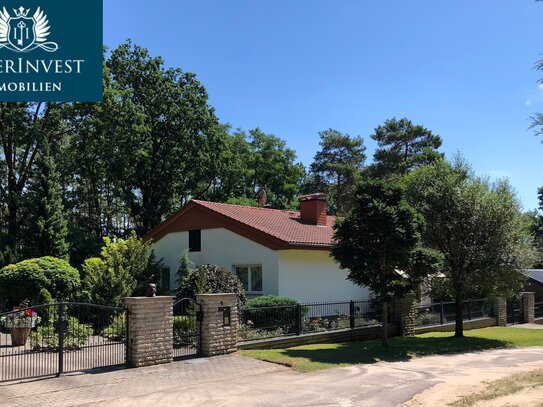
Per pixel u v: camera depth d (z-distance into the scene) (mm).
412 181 19188
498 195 18703
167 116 37656
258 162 52219
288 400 8359
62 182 35375
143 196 38906
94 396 8453
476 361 13438
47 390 8758
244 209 24656
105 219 39875
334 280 21969
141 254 20250
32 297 17312
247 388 9211
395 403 8273
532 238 19141
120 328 13812
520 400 8258
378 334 17969
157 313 11117
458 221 18344
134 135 33969
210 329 12180
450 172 19219
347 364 12078
